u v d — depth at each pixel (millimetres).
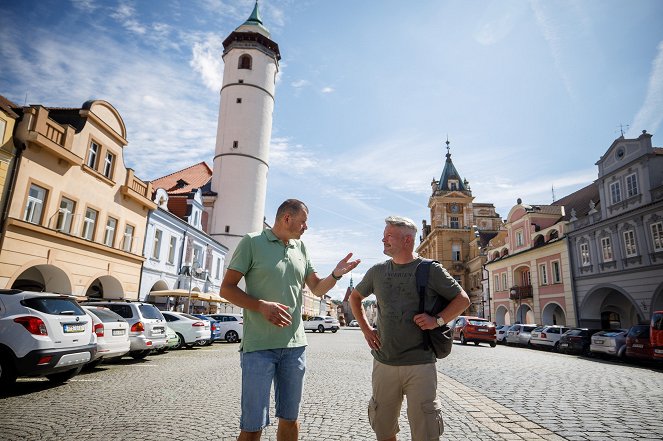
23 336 7027
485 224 64312
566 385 8734
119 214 22172
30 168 16125
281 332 2957
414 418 2811
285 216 3197
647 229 23453
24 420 5301
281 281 3039
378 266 3186
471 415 5852
